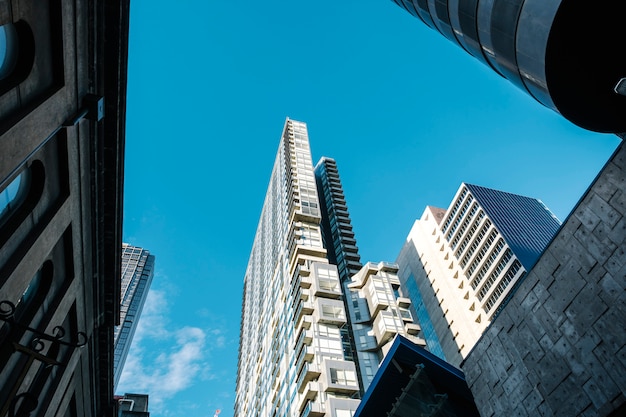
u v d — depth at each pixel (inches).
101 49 631.2
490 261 3735.2
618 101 966.4
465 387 884.6
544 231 4001.0
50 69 532.1
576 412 570.3
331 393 1814.7
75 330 755.4
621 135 1014.4
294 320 2367.1
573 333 604.4
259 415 2623.0
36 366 624.7
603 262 590.9
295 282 2566.4
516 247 3538.4
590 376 564.7
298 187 3430.1
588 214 630.5
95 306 843.4
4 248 478.0
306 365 1959.9
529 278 703.7
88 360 867.4
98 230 770.2
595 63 947.3
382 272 2792.8
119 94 678.5
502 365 706.8
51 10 518.0
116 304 910.4
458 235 4256.9
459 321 3791.8
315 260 2701.8
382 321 2321.6
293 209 3169.3
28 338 580.1
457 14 1246.9
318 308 2241.6
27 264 520.4
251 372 3348.9
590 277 603.5
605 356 554.3
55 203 603.5
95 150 686.5
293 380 2075.5
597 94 968.9
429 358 874.8
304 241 2893.7
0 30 447.8
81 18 577.3
